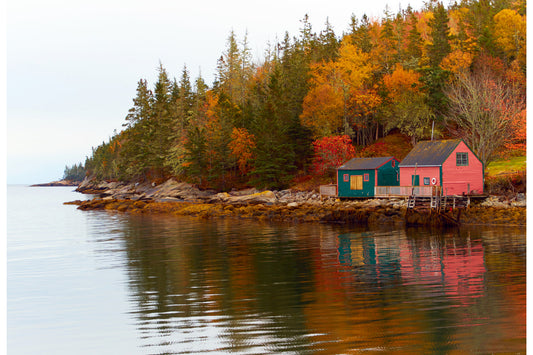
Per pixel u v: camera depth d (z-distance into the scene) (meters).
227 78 116.00
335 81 81.88
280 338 14.58
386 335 14.54
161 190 98.69
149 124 124.19
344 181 59.34
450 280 21.67
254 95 107.00
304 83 92.00
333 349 13.51
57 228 52.66
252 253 31.39
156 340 14.96
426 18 122.69
